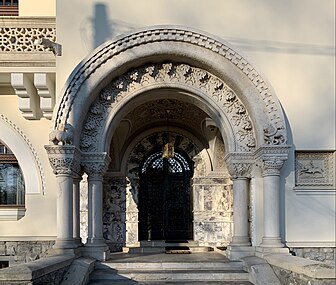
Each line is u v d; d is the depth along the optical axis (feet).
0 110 40.06
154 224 51.01
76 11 36.42
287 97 36.65
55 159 33.94
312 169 36.81
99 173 36.63
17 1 43.34
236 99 37.22
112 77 36.40
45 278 26.03
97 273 33.17
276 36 36.94
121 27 36.37
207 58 35.88
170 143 47.06
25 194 39.32
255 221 36.37
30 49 37.29
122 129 47.29
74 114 34.86
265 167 35.04
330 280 24.18
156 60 36.94
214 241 49.01
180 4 36.65
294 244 35.58
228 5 36.83
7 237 38.58
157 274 32.91
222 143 48.42
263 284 30.14
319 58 37.01
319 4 37.32
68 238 33.94
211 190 49.88
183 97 38.34
